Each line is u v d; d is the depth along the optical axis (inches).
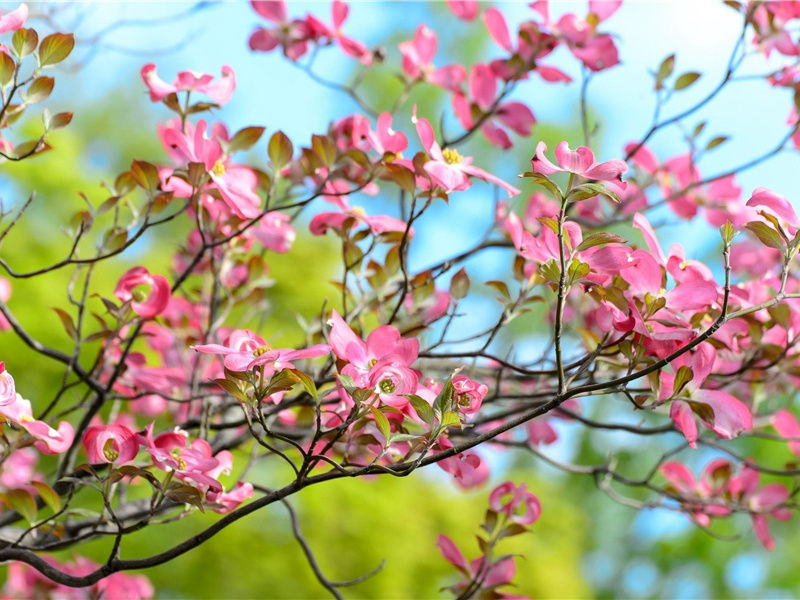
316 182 82.7
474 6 94.9
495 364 92.5
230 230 84.2
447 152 76.3
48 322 167.2
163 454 72.1
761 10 87.1
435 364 86.1
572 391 69.0
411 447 70.1
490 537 80.4
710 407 71.4
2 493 74.1
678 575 332.8
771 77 87.9
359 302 80.0
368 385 69.4
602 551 348.2
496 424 89.6
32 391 166.2
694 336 71.2
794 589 309.0
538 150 68.9
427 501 195.8
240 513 70.4
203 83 77.5
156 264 196.9
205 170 76.4
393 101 310.8
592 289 72.0
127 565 71.5
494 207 88.8
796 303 78.5
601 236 69.6
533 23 88.7
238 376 69.2
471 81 90.7
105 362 85.3
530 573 207.3
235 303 85.6
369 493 183.0
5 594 86.7
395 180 75.9
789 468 88.8
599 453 340.5
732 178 92.7
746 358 81.0
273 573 167.9
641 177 93.7
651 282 72.1
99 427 72.1
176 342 88.3
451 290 79.4
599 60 88.4
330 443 69.6
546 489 244.5
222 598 165.0
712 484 88.2
